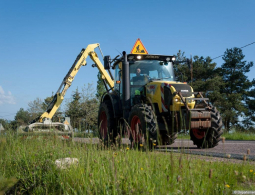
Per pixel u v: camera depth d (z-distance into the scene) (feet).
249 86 138.72
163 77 26.12
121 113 25.76
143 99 24.59
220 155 16.75
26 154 15.96
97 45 43.39
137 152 14.40
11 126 22.03
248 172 11.41
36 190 11.07
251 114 137.49
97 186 9.82
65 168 12.25
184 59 26.91
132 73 25.46
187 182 9.14
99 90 104.94
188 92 22.47
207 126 21.88
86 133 19.15
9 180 9.95
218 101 123.85
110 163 11.10
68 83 41.14
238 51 139.03
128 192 9.15
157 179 9.42
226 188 9.16
